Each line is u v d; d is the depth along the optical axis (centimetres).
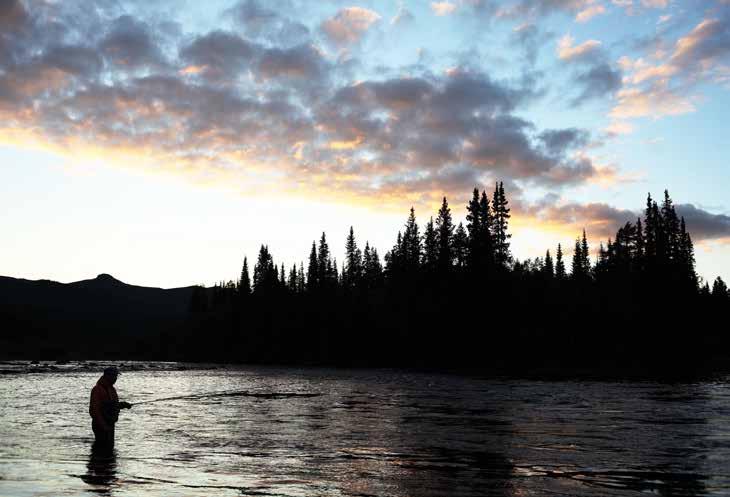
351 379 4634
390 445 1383
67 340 13875
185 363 9400
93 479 985
